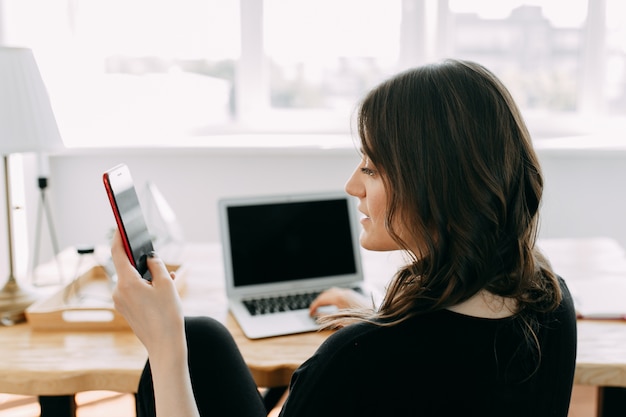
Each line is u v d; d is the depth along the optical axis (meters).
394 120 0.74
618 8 3.05
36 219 2.81
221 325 1.22
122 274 0.88
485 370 0.70
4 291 1.47
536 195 0.80
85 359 1.26
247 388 1.15
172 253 1.98
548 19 3.09
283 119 3.20
